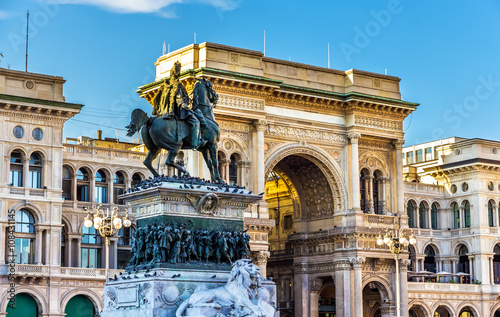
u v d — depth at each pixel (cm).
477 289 11981
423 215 12619
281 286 11038
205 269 3744
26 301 9381
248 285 3544
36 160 9675
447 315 12006
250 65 9469
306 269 10550
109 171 10450
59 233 9625
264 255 9338
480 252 12156
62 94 9862
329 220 10356
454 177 12638
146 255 3778
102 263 10262
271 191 11375
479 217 12231
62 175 10150
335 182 10181
